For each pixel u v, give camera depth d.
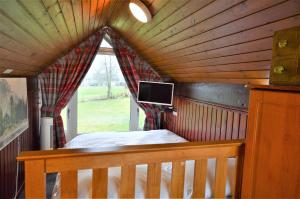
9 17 1.16
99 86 4.28
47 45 2.26
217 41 1.76
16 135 2.37
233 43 1.65
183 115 3.49
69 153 1.16
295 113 1.05
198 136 3.05
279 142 1.14
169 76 3.68
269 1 1.14
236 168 1.56
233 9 1.35
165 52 2.75
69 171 1.18
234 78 2.20
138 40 3.09
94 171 1.22
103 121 4.36
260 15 1.26
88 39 3.58
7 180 2.32
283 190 1.13
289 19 1.16
